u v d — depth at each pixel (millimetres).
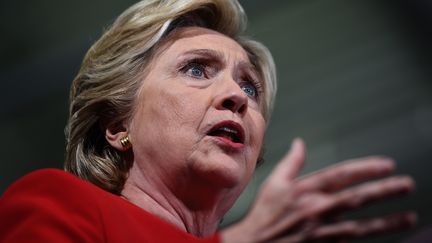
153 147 2135
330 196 1904
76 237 1973
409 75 4602
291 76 4824
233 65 2205
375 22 4438
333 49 4645
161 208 2125
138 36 2197
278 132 5039
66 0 4379
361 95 4836
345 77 4766
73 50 4660
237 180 2107
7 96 4926
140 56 2189
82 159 2174
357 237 1898
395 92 4754
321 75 4805
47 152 5203
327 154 5074
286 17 4543
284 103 4965
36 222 1973
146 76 2180
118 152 2170
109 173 2152
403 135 4859
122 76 2182
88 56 2227
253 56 2311
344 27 4520
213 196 2123
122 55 2193
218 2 2256
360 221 1900
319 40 4637
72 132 2191
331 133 5035
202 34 2221
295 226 1904
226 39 2236
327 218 1904
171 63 2178
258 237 1909
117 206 2029
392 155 4914
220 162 2100
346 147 5016
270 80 2314
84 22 4523
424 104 4711
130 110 2170
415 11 4188
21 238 1960
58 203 2004
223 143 2111
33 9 4414
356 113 4953
